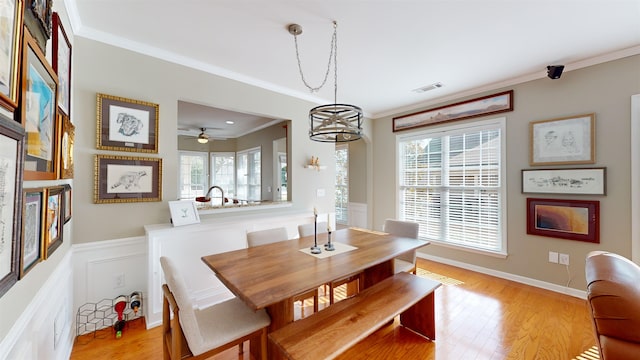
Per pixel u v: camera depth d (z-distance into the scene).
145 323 2.31
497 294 2.89
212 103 2.90
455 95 3.78
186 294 1.34
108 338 2.12
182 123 5.53
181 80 2.69
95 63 2.23
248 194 6.67
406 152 4.49
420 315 2.16
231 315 1.65
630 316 0.95
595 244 2.69
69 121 1.85
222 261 1.92
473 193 3.65
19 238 0.93
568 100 2.85
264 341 1.63
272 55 2.65
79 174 2.16
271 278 1.61
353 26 2.15
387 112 4.70
